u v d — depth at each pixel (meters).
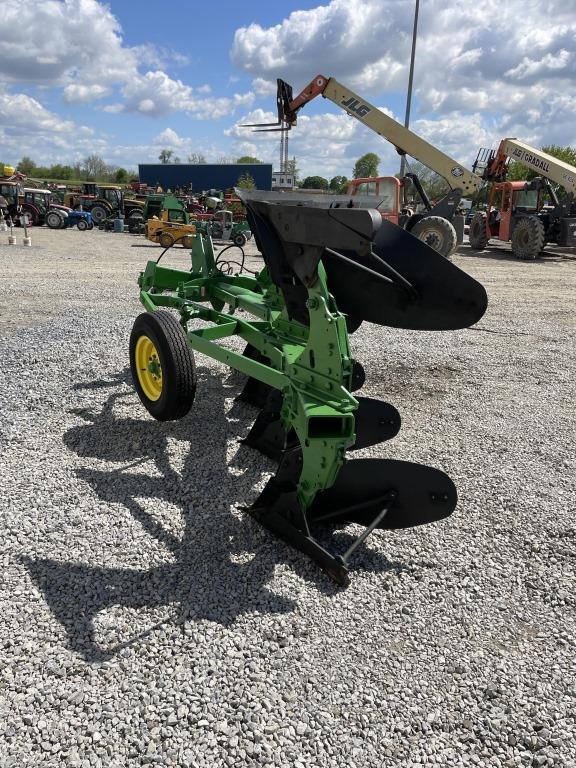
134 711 2.14
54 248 17.69
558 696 2.32
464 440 4.60
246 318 7.99
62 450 4.06
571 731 2.18
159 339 4.17
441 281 3.46
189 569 2.91
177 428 4.52
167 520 3.31
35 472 3.73
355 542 3.01
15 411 4.67
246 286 5.39
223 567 2.94
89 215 26.53
